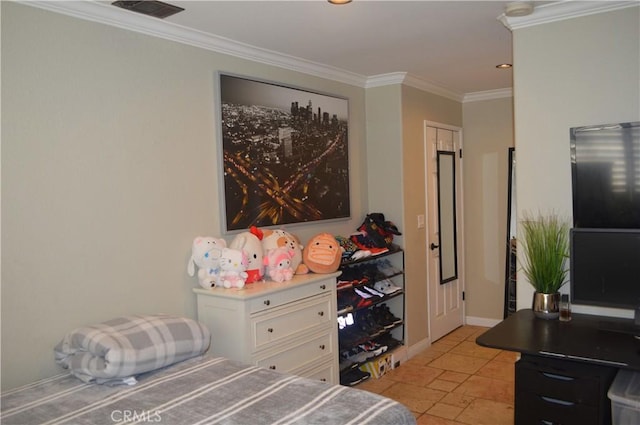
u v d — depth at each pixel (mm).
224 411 1845
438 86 4801
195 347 2414
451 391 3666
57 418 1830
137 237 2656
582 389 2312
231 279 2863
